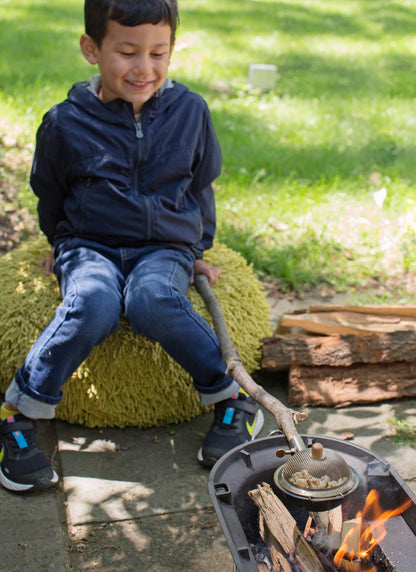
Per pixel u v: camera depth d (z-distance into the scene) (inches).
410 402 98.4
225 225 140.9
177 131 90.1
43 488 79.5
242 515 62.5
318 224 144.6
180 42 275.7
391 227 144.0
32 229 135.0
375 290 126.4
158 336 82.0
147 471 84.5
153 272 83.9
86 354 81.4
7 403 82.3
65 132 87.4
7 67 227.1
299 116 209.0
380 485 62.9
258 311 100.3
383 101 227.6
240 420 85.9
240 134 190.1
